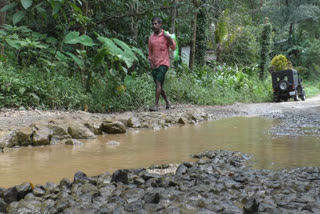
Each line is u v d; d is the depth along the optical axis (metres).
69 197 2.01
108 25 11.02
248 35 22.98
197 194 2.10
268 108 10.48
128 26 11.26
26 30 8.12
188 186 2.28
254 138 4.61
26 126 4.60
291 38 42.12
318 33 44.69
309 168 2.84
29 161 3.21
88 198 2.01
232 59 23.44
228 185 2.31
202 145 4.08
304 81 38.84
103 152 3.66
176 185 2.31
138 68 10.93
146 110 8.11
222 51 21.55
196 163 3.05
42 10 7.70
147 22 11.41
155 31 7.88
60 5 7.42
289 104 12.70
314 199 2.04
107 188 2.18
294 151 3.69
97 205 1.92
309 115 7.94
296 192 2.18
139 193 2.09
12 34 8.45
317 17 41.06
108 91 7.98
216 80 15.63
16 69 7.64
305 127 5.77
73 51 9.56
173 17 11.07
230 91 15.42
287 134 4.98
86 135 4.57
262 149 3.81
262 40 25.52
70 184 2.25
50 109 6.88
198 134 5.02
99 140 4.47
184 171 2.71
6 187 2.38
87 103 7.48
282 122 6.67
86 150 3.77
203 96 12.02
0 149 3.78
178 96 11.03
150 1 10.95
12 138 3.97
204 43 18.73
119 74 8.66
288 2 41.53
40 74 7.33
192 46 15.38
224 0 18.02
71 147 3.96
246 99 15.81
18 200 2.06
